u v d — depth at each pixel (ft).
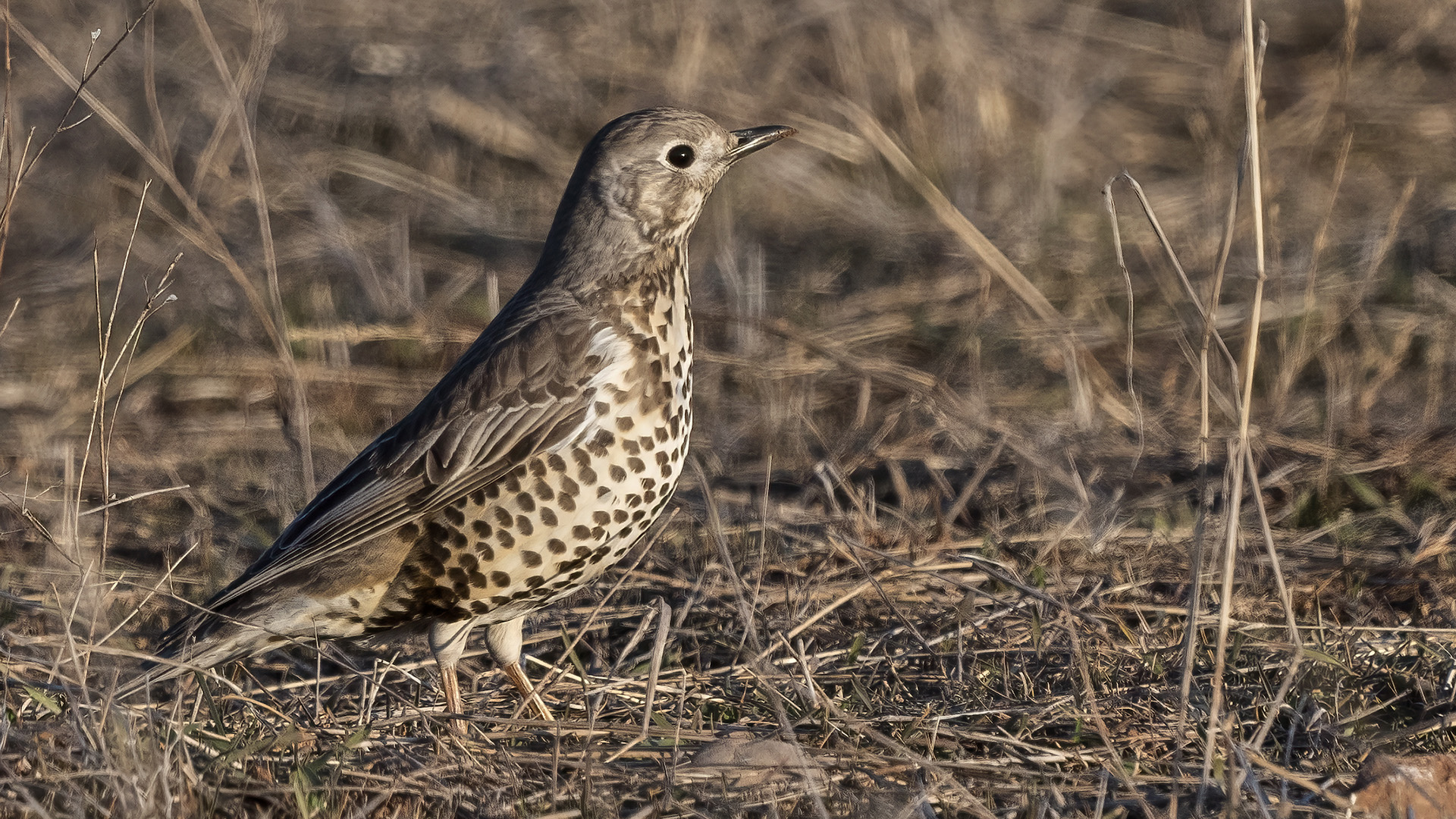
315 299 53.57
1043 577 35.63
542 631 35.53
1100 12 74.84
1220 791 25.68
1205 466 27.48
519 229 59.26
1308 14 73.77
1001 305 52.75
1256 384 47.78
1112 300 53.57
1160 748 28.37
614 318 29.94
